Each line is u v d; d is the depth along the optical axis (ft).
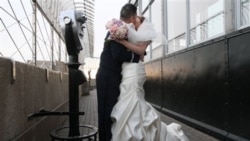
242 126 13.57
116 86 7.64
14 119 8.96
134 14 7.88
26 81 10.55
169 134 8.30
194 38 21.83
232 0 15.39
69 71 9.37
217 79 16.19
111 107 7.57
